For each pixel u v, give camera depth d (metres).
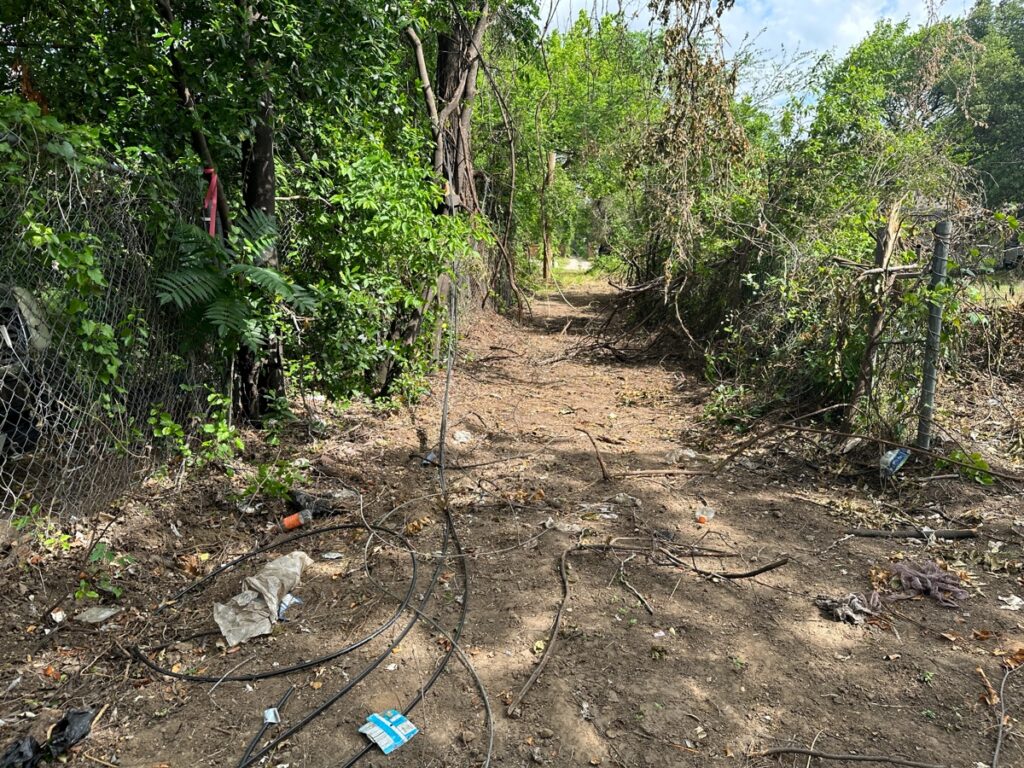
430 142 7.34
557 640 2.85
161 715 2.42
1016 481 4.25
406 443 5.38
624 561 3.51
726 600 3.14
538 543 3.72
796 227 8.09
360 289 5.61
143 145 4.07
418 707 2.46
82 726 2.32
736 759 2.21
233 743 2.29
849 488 4.44
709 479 4.71
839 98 9.29
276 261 4.94
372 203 5.35
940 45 8.43
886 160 8.16
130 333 3.50
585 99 15.55
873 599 3.07
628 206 14.04
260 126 4.76
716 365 7.96
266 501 4.11
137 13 4.18
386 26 4.99
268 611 3.00
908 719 2.36
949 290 4.36
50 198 3.08
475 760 2.22
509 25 8.87
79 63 4.30
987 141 21.08
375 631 2.91
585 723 2.37
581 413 6.70
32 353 3.10
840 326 5.20
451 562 3.51
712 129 7.86
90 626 2.91
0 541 3.13
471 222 7.68
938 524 3.86
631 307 13.15
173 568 3.41
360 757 2.23
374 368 6.51
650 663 2.69
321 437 5.28
